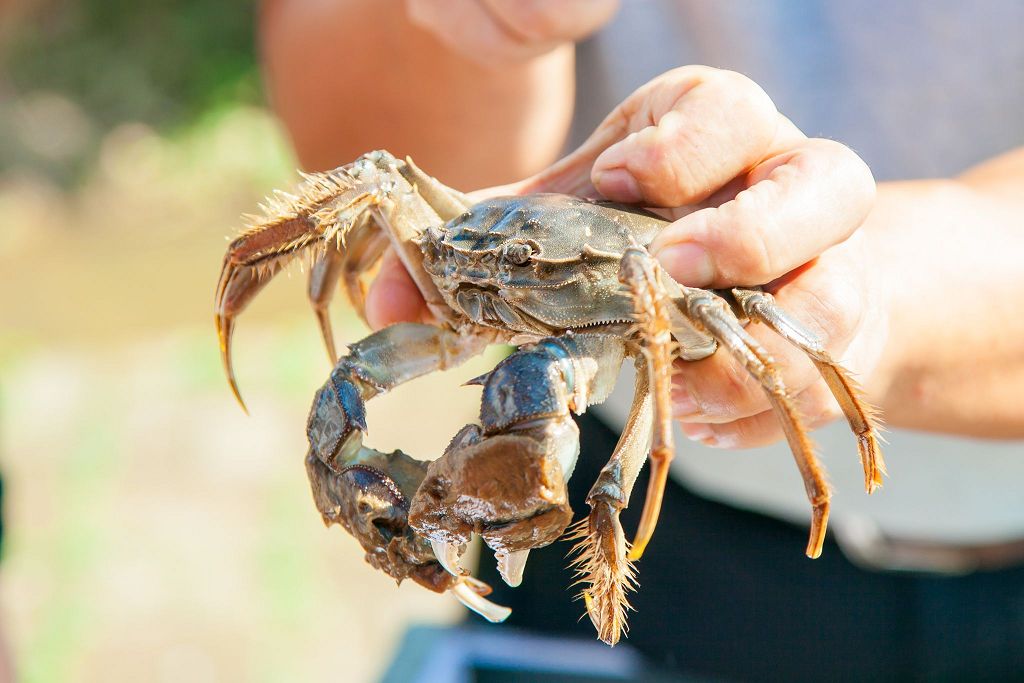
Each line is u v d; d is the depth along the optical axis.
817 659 0.66
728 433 0.48
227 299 0.51
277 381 1.50
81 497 1.23
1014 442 0.54
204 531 1.17
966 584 0.63
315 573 1.11
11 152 2.73
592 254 0.47
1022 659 0.64
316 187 0.50
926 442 0.59
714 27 0.63
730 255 0.44
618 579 0.45
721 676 0.67
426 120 0.66
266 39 0.75
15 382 1.61
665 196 0.48
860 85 0.62
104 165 2.78
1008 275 0.51
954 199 0.54
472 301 0.49
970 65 0.61
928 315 0.51
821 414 0.47
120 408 1.47
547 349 0.45
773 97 0.63
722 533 0.66
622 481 0.45
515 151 0.67
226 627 1.02
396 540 0.45
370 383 0.49
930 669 0.64
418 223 0.51
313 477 0.47
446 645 0.59
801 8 0.61
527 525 0.43
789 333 0.44
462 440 0.44
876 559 0.63
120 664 0.97
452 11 0.55
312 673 0.97
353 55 0.66
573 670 0.58
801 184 0.45
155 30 2.99
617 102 0.67
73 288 2.10
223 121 2.82
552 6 0.53
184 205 2.62
